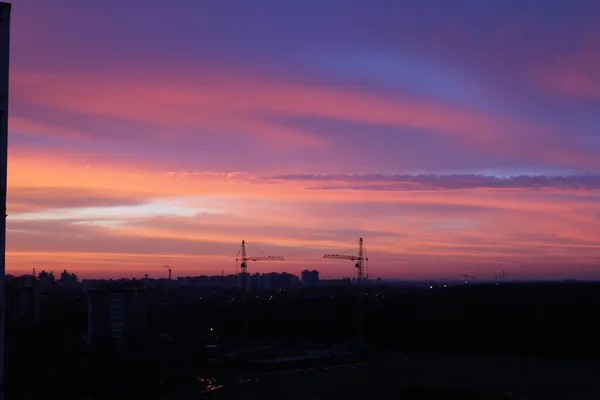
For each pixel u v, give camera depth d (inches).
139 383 1334.9
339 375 2947.8
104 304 3299.7
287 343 4350.4
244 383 2566.4
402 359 3703.3
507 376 3038.9
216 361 2876.5
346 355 3563.0
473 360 3676.2
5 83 418.9
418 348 4340.6
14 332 1218.0
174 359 1600.6
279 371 3034.0
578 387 2738.7
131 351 1481.3
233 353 3437.5
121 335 2605.8
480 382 2832.2
